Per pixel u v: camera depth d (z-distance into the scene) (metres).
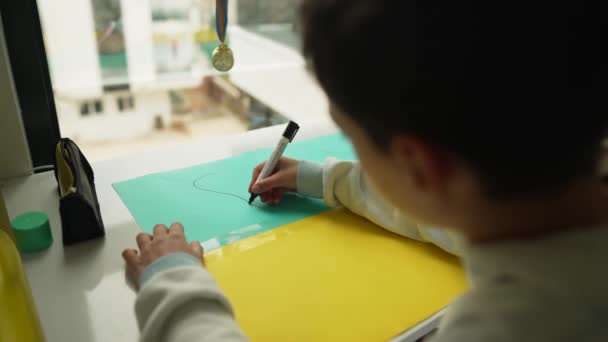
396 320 0.44
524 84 0.20
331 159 0.64
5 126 0.65
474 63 0.20
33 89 0.68
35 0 0.65
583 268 0.24
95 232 0.54
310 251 0.53
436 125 0.22
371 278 0.49
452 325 0.27
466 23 0.20
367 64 0.23
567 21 0.20
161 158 0.73
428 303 0.46
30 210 0.60
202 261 0.49
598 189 0.25
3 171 0.67
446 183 0.24
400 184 0.27
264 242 0.55
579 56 0.20
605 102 0.21
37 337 0.40
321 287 0.48
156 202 0.62
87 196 0.54
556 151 0.22
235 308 0.45
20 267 0.44
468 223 0.26
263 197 0.63
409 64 0.21
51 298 0.46
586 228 0.25
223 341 0.36
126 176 0.68
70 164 0.57
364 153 0.27
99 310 0.45
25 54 0.66
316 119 0.92
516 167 0.22
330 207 0.63
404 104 0.22
